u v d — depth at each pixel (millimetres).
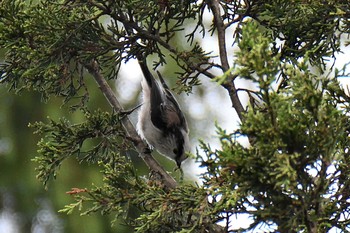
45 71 10906
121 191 9938
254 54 7859
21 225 21031
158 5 10633
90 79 20109
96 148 11445
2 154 21062
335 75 9281
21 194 20984
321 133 8086
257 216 8672
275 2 10266
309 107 8203
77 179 19328
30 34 10828
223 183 9078
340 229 9219
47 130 11336
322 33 10500
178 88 11086
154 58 21000
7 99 21000
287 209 8375
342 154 8680
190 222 9734
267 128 8016
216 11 10680
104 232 19219
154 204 9797
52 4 10812
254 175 8211
